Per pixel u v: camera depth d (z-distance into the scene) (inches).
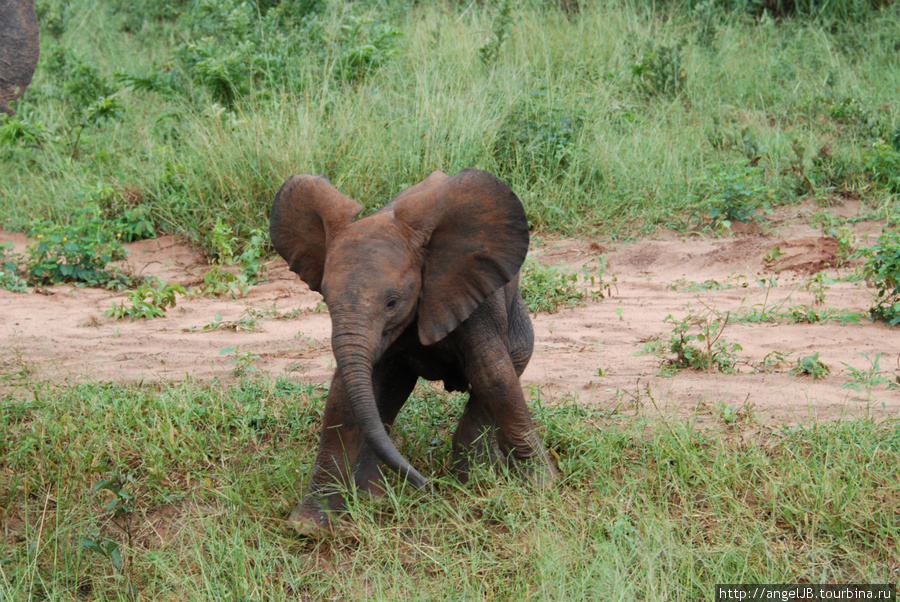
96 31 1074.7
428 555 247.0
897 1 1002.1
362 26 826.8
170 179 668.7
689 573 231.8
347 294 235.1
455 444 302.7
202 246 624.1
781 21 1039.0
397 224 248.4
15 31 735.7
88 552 260.5
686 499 274.1
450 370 290.4
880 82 836.6
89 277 575.2
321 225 263.1
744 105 823.1
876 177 641.6
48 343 455.8
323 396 359.6
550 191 650.2
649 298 502.9
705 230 601.9
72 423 332.2
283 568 256.8
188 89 807.7
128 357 433.1
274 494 290.4
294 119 670.5
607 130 722.8
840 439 301.9
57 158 733.3
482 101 701.9
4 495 292.8
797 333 432.5
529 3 983.6
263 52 794.2
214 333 472.1
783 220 611.5
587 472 293.9
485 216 254.4
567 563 240.1
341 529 268.4
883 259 446.3
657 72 835.4
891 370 379.9
